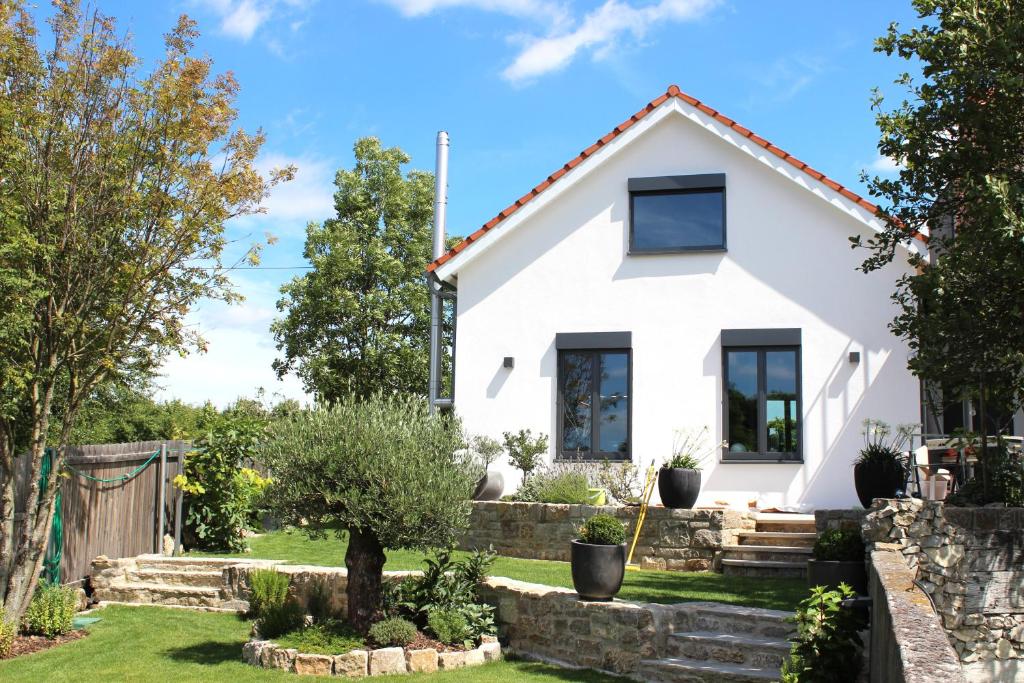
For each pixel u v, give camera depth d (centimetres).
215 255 1182
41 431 1108
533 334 1767
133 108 1126
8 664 993
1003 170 986
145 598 1320
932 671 480
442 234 2153
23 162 1052
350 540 1072
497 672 975
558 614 1047
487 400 1773
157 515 1551
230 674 959
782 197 1675
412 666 977
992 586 1097
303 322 3144
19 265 1026
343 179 3162
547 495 1554
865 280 1616
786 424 1636
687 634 994
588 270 1755
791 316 1645
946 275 998
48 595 1130
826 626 852
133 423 2169
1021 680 1088
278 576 1233
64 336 1102
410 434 1044
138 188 1131
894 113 1044
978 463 1283
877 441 1571
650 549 1411
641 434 1686
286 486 1016
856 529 1291
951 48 961
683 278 1705
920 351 1059
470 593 1120
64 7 1088
